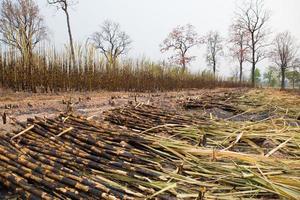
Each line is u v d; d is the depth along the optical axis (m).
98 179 3.24
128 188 3.18
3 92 9.75
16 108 6.60
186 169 3.80
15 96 9.12
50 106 7.13
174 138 5.36
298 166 3.89
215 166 3.78
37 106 7.00
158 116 6.42
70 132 4.49
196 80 27.34
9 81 10.58
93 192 2.89
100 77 14.19
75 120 5.25
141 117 6.42
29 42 11.14
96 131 4.87
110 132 4.76
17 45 10.92
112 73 14.86
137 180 3.29
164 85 19.47
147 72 17.72
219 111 8.87
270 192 3.25
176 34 42.69
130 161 3.83
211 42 47.44
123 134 4.66
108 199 2.82
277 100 11.70
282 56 43.03
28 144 4.11
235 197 3.13
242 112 8.89
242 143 5.22
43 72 11.28
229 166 3.79
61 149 3.96
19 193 2.91
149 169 3.55
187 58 42.69
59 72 11.91
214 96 12.62
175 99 11.26
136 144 4.52
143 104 7.52
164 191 3.12
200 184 3.33
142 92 16.53
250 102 10.73
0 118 5.40
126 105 7.59
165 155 4.20
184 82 23.53
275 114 8.45
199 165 3.85
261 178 3.40
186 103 9.46
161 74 19.69
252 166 3.71
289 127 6.07
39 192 2.88
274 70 52.88
